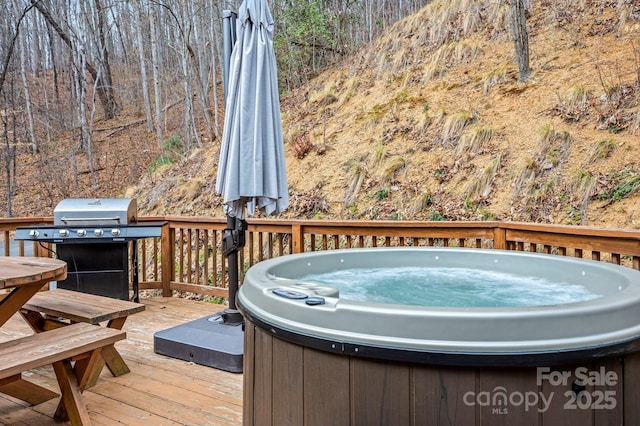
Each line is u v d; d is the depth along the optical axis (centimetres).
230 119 318
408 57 888
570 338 121
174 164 1093
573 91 620
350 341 126
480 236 359
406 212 623
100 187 1219
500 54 772
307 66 1130
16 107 1536
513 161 602
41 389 260
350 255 288
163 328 396
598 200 510
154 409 249
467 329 120
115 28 1766
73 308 282
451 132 688
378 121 789
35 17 1719
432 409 120
